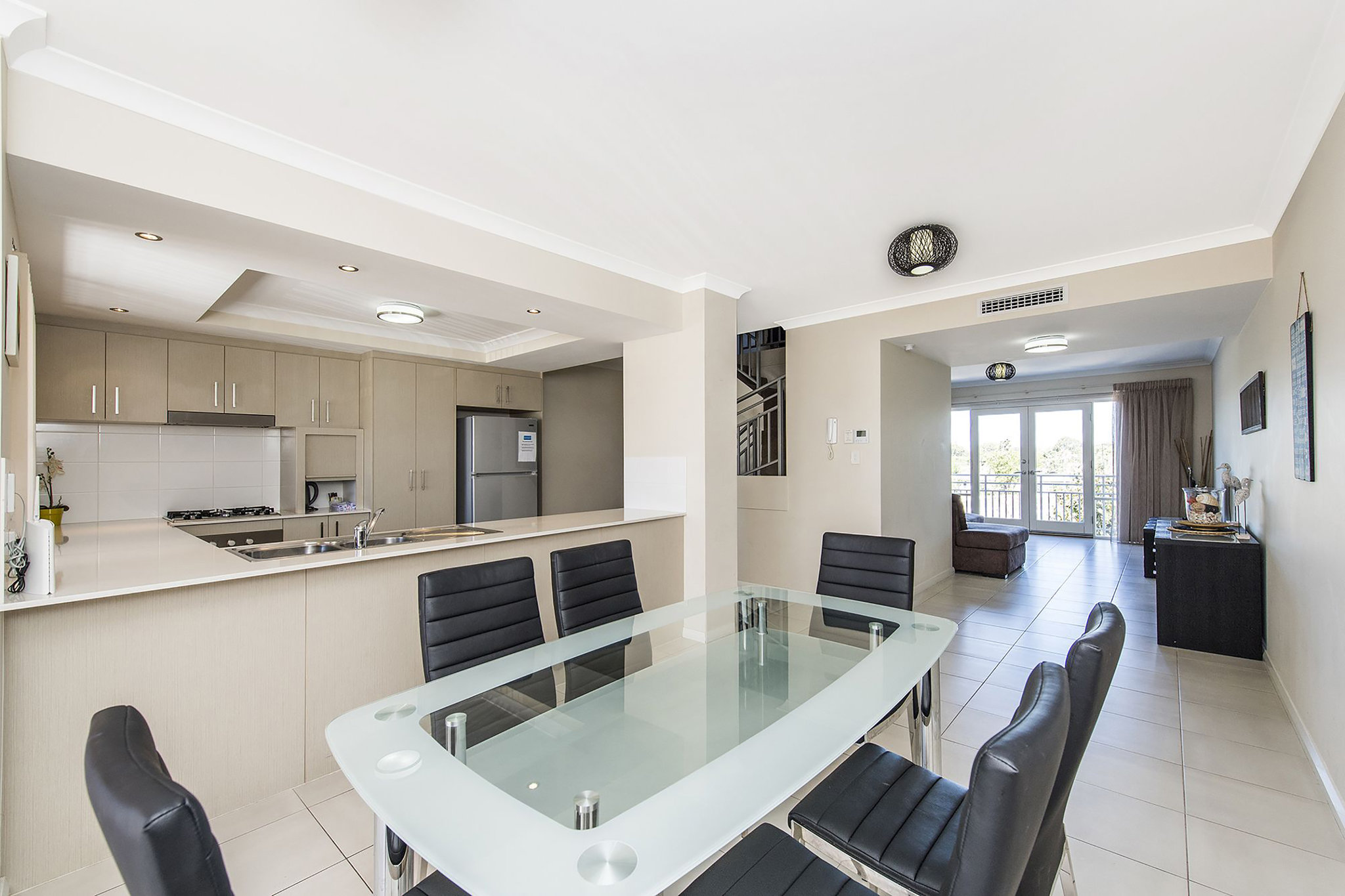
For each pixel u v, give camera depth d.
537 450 5.92
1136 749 2.44
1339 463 2.04
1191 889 1.66
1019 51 1.66
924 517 5.25
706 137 2.09
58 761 1.72
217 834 1.93
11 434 1.91
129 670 1.84
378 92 1.82
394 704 1.45
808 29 1.56
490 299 3.08
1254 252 2.99
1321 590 2.26
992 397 8.95
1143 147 2.20
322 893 1.67
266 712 2.13
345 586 2.36
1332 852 1.80
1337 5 1.50
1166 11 1.52
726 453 3.88
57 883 1.70
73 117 1.68
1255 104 1.92
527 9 1.48
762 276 3.69
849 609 2.29
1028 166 2.33
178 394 4.01
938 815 1.35
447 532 3.30
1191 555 3.65
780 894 1.11
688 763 1.18
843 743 1.26
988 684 3.11
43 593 1.68
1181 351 6.62
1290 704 2.74
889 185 2.48
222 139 1.96
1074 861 1.78
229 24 1.52
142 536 3.04
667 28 1.55
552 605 3.16
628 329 3.77
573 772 1.15
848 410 4.59
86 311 3.46
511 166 2.27
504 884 0.83
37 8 1.46
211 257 2.43
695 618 2.17
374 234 2.35
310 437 4.57
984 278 3.79
